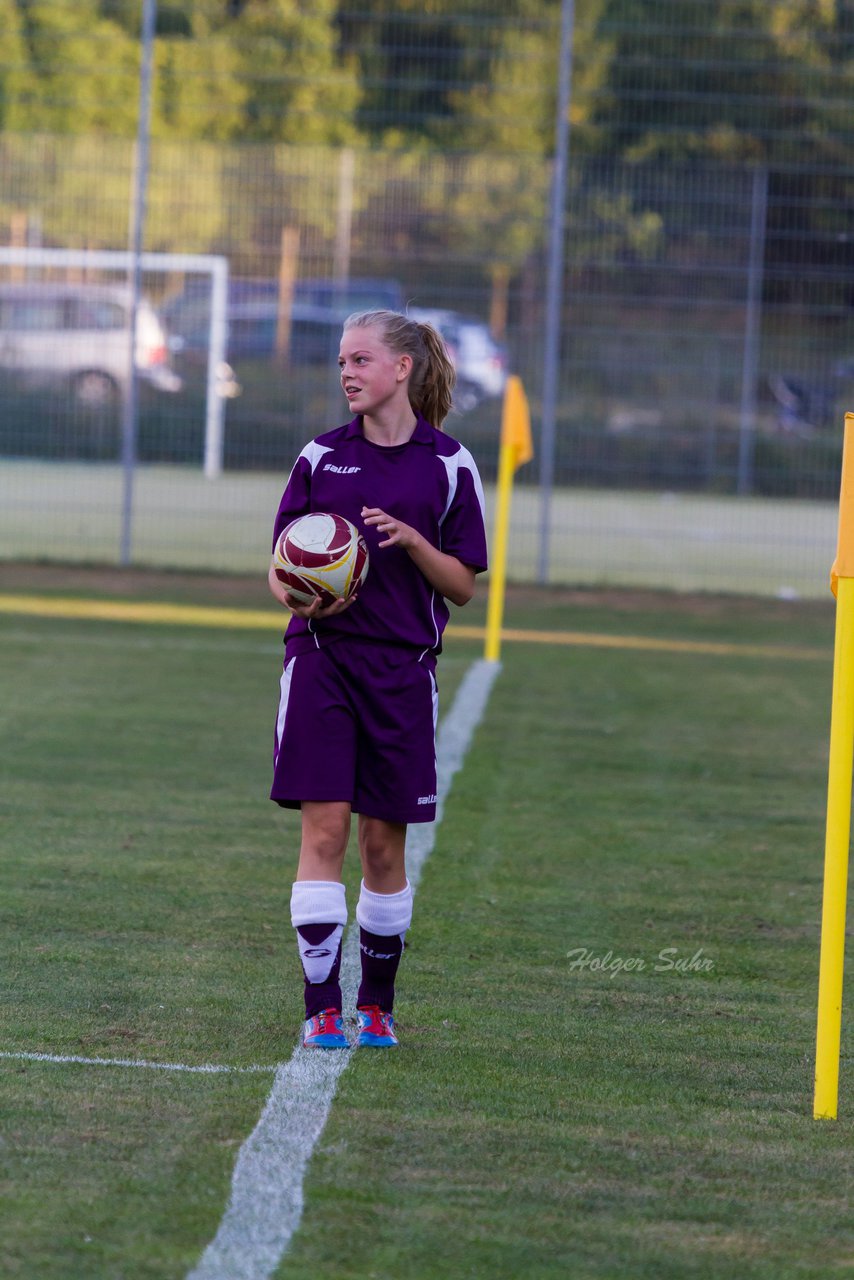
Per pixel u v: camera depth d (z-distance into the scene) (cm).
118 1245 1048
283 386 5706
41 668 3625
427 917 1902
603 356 5519
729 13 5506
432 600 1457
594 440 5572
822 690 3766
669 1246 1079
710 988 1681
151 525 6881
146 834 2241
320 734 1422
